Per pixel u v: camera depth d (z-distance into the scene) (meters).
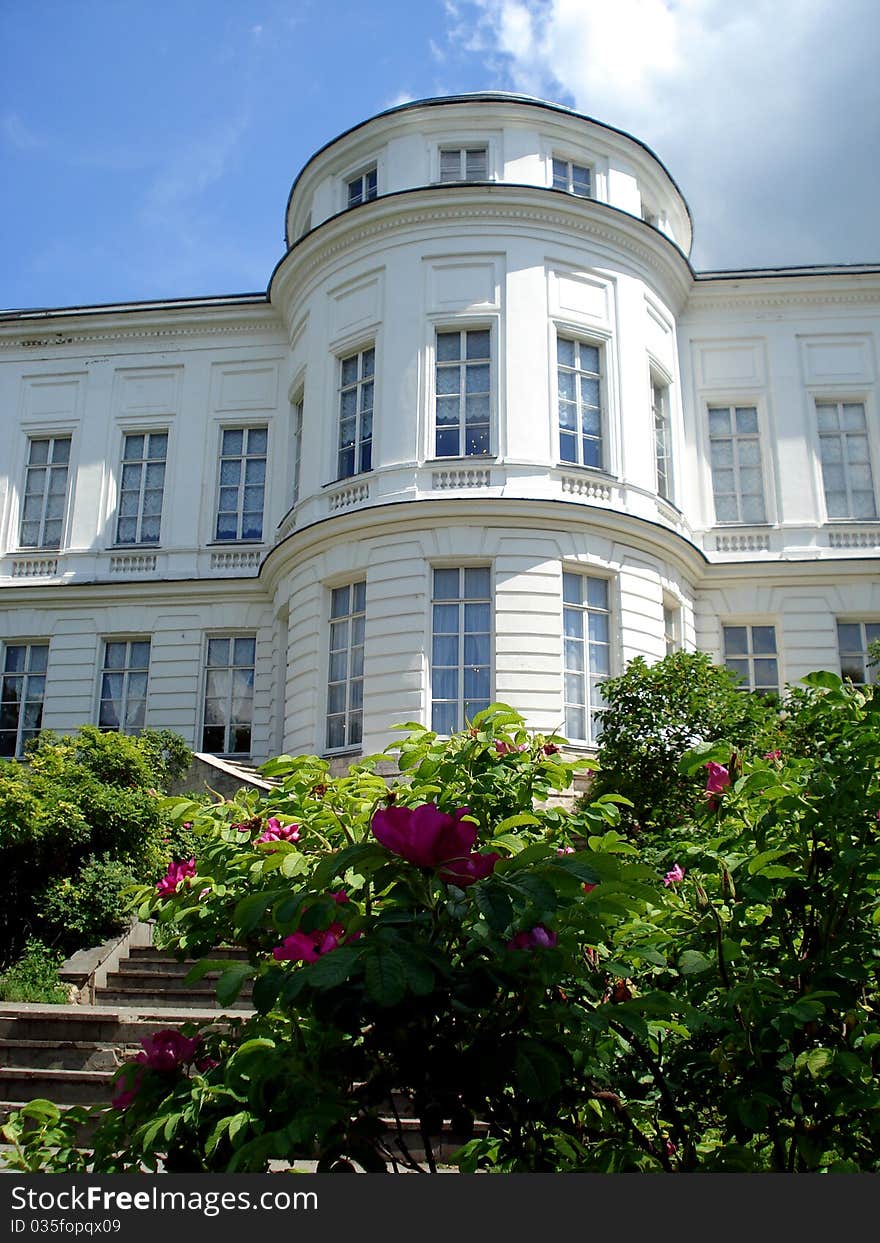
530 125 19.83
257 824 4.29
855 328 22.33
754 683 20.64
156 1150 3.38
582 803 4.73
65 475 23.92
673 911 3.81
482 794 3.97
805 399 22.03
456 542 17.05
